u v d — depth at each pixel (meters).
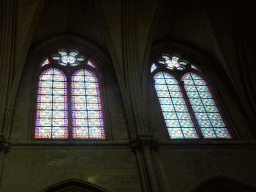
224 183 14.23
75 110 16.14
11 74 15.65
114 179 13.58
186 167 14.40
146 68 17.41
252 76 17.88
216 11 19.00
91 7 18.12
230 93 18.12
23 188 12.77
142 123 15.43
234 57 18.66
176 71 19.11
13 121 14.94
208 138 16.08
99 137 15.29
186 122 16.61
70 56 18.83
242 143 15.67
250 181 14.30
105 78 17.73
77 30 19.33
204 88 18.48
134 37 17.70
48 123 15.42
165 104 17.23
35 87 16.67
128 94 16.39
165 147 15.01
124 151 14.61
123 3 17.81
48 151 14.08
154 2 18.02
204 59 19.78
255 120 16.69
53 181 13.14
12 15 16.30
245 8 18.45
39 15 16.69
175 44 20.25
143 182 13.45
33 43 18.28
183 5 19.00
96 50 19.12
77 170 13.65
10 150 13.79
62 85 17.19
